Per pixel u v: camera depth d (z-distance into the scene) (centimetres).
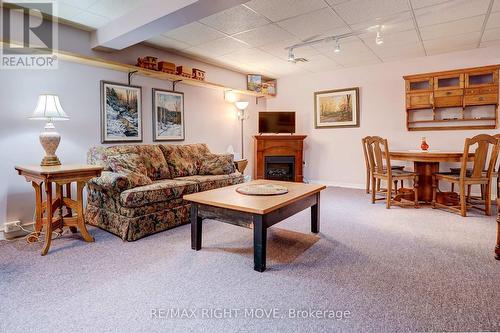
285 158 598
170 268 220
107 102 373
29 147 309
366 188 516
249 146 632
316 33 383
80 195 278
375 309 165
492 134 453
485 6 313
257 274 210
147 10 286
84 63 348
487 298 175
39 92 314
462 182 357
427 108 495
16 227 301
